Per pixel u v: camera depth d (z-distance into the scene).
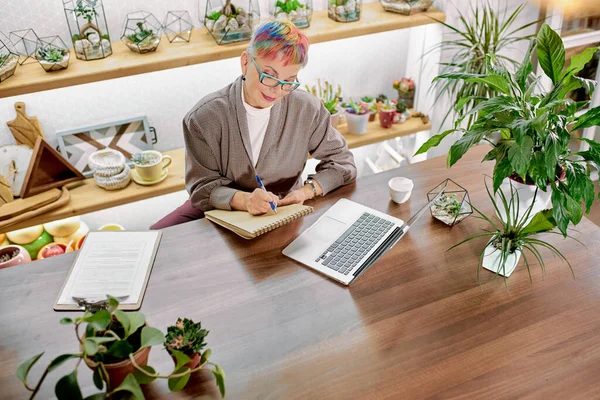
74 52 2.36
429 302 1.47
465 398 1.22
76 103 2.54
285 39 1.62
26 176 2.38
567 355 1.33
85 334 1.10
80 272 1.54
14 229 2.36
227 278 1.54
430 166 2.04
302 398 1.22
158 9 2.47
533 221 1.50
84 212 2.45
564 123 1.47
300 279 1.53
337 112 2.86
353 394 1.23
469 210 1.78
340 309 1.44
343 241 1.66
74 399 1.04
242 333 1.37
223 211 1.80
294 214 1.71
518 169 1.37
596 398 1.23
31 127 2.47
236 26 2.34
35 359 1.07
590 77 3.07
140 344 1.20
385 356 1.32
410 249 1.64
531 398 1.22
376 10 2.74
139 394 1.06
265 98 1.75
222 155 1.93
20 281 1.52
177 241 1.67
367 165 3.34
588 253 1.64
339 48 2.92
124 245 1.65
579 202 1.45
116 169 2.49
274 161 1.98
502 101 1.49
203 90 2.75
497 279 1.54
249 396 1.22
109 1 2.38
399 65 3.12
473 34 2.56
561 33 2.89
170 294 1.48
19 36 2.34
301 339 1.36
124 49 2.38
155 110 2.71
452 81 2.66
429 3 2.66
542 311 1.45
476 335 1.37
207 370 1.28
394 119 2.95
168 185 2.55
